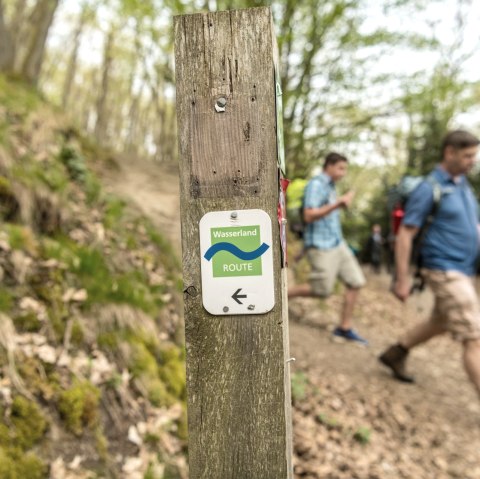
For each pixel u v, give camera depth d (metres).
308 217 4.29
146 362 2.88
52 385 2.34
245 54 1.17
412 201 3.47
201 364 1.19
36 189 3.68
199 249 1.19
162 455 2.43
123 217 4.67
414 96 6.49
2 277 2.77
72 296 2.95
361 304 7.36
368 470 2.88
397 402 3.83
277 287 1.17
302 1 4.97
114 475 2.19
